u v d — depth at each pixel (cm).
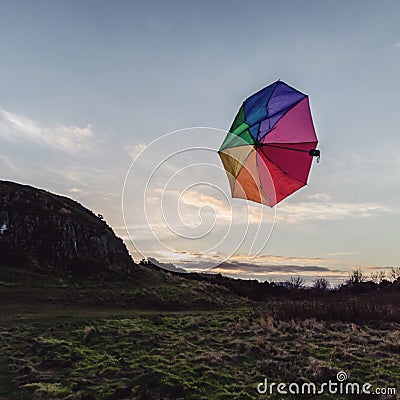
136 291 3491
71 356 1488
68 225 4256
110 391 1138
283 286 4362
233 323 2230
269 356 1491
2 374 1310
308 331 1931
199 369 1313
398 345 1612
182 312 3050
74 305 3000
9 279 3356
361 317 2331
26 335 1855
